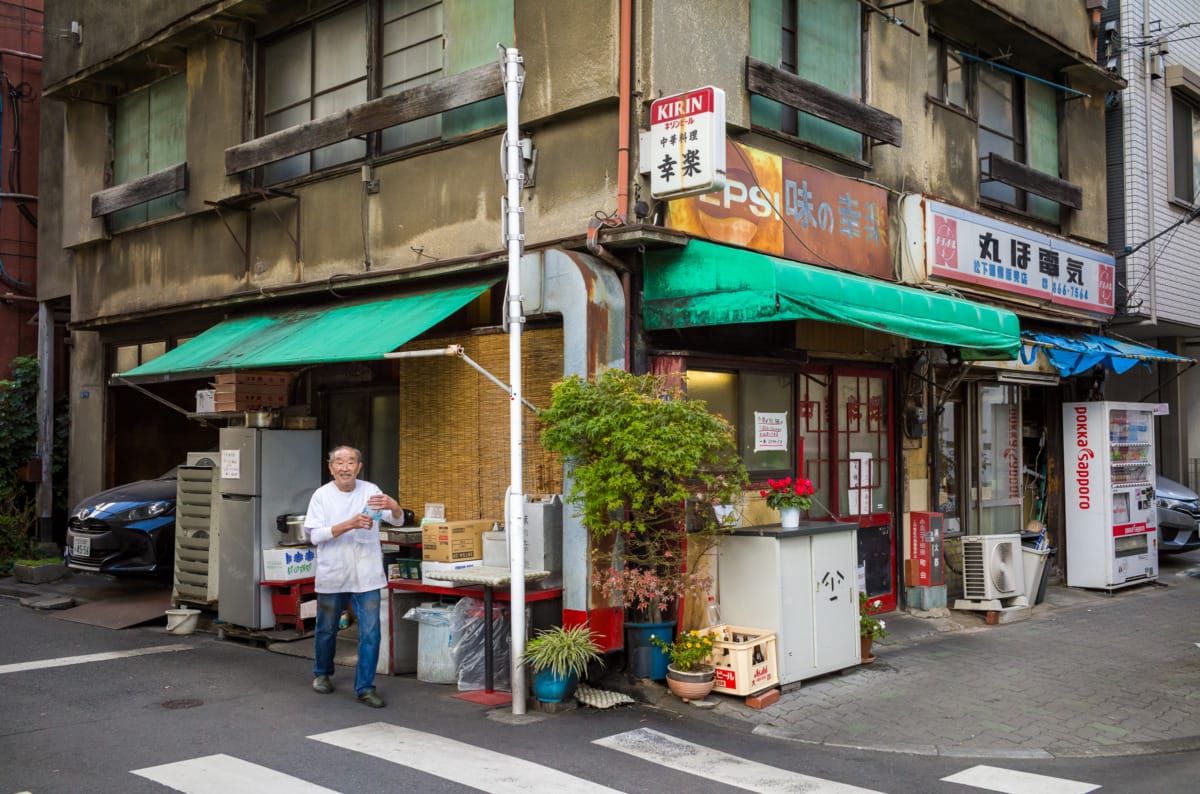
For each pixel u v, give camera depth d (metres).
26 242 14.96
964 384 10.73
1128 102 12.84
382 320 8.25
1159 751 5.98
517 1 7.93
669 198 7.00
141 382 10.09
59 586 12.03
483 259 7.99
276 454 9.14
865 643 7.81
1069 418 11.52
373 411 9.92
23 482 14.22
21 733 6.10
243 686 7.32
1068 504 11.52
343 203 9.54
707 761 5.64
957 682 7.37
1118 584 11.23
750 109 7.93
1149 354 11.66
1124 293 12.74
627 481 6.37
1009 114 11.51
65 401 14.91
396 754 5.64
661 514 7.07
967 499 10.67
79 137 13.09
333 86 9.92
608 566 7.05
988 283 9.85
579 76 7.44
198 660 8.28
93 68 12.17
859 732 6.23
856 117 8.66
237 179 10.59
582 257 7.24
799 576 7.18
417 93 8.45
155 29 11.24
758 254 6.91
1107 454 11.23
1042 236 10.82
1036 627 9.36
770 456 8.50
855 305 7.10
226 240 10.88
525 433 7.61
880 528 9.49
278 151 9.66
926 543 9.59
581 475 6.56
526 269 7.37
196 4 10.69
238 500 9.16
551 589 7.09
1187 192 14.02
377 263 9.16
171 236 11.63
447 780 5.22
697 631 6.89
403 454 8.65
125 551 10.54
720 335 8.10
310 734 6.06
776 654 6.96
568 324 7.09
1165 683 7.36
